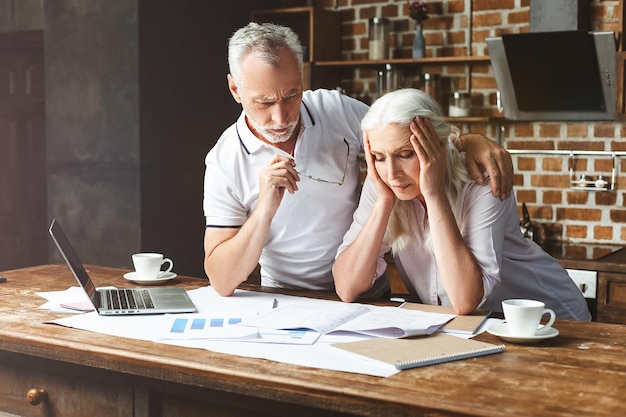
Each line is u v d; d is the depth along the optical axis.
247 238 2.34
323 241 2.55
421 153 2.04
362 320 2.01
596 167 4.37
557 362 1.69
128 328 2.01
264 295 2.41
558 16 4.04
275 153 2.45
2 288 2.55
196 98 4.78
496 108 4.55
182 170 4.71
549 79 4.08
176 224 4.68
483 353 1.74
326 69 4.79
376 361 1.68
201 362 1.71
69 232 4.72
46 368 2.00
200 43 4.79
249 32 2.20
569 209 4.45
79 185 4.66
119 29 4.44
